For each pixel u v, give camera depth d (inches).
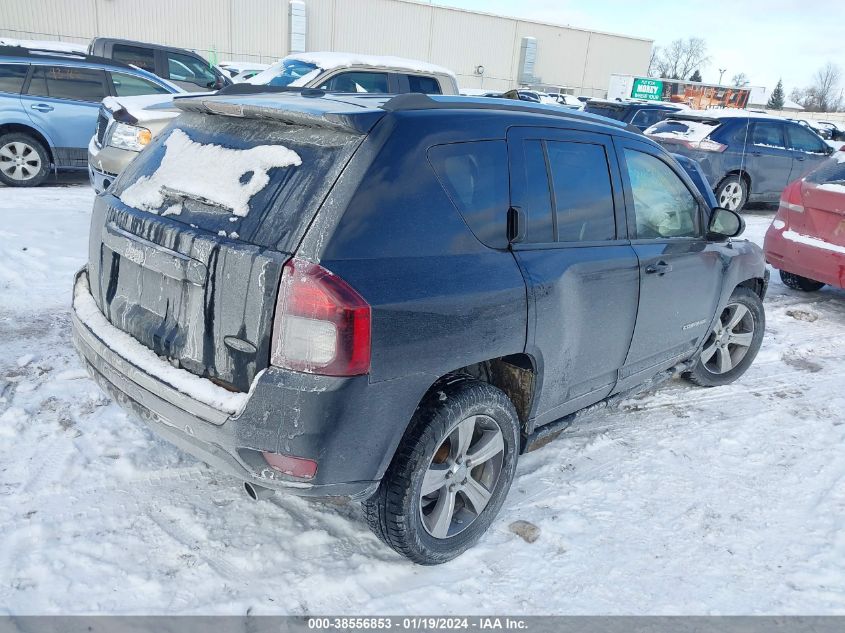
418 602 102.1
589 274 122.1
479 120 108.3
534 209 115.1
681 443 154.9
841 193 235.6
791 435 161.6
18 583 98.1
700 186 253.3
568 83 2098.9
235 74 834.2
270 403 86.2
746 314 187.8
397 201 94.2
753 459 149.8
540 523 122.3
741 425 165.3
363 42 1711.4
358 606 100.3
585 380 131.5
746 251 175.5
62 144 372.2
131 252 103.2
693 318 158.9
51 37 1352.1
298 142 96.0
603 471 141.2
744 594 108.4
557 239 119.6
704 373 182.5
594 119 136.0
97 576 101.0
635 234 138.5
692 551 117.9
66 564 102.5
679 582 110.2
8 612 93.2
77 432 136.9
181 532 111.8
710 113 456.1
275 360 87.0
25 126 362.0
